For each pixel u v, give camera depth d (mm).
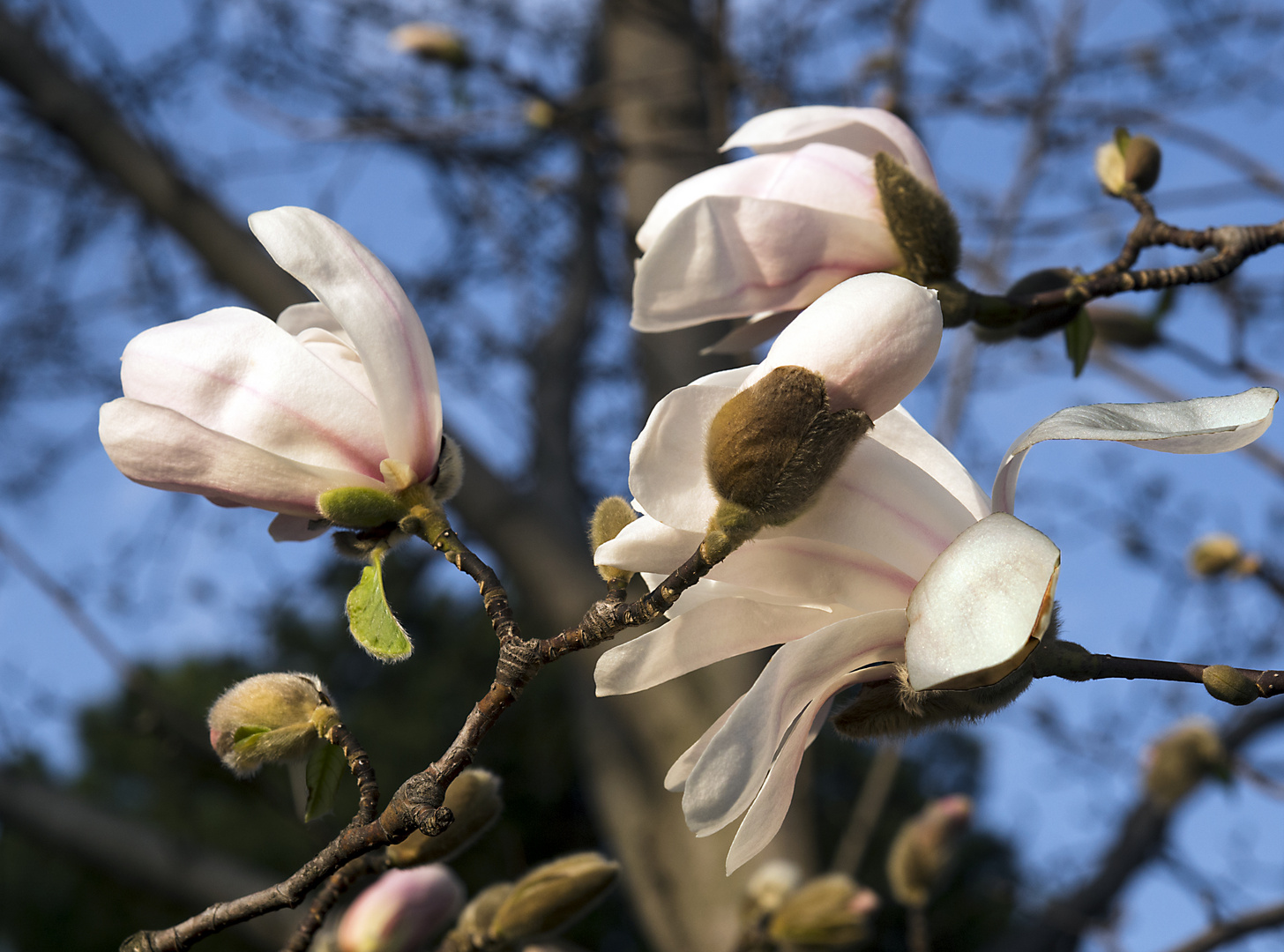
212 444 724
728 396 685
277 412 724
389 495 727
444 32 1770
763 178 792
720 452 677
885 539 688
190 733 1226
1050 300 821
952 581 662
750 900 1091
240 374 726
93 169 2135
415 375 725
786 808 691
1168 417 677
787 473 675
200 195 1963
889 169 786
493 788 757
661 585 685
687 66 1813
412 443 726
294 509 730
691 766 707
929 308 677
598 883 803
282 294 1905
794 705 685
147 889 1701
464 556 720
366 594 723
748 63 2074
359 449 726
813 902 1042
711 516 684
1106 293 825
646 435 683
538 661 697
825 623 696
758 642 698
